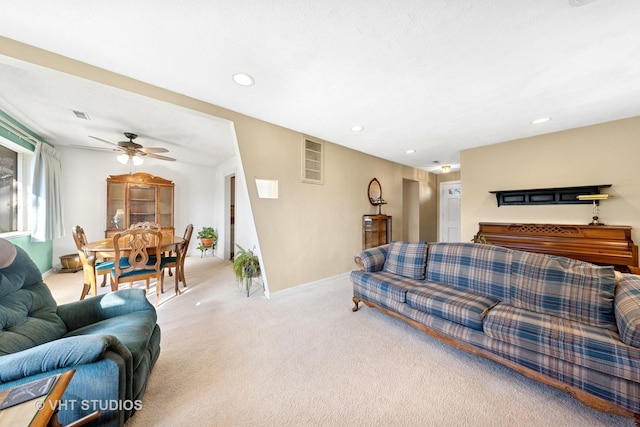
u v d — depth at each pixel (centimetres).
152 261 311
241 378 159
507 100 235
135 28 143
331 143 379
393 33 146
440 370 167
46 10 129
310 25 140
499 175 372
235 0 123
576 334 134
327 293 323
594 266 168
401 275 261
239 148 269
